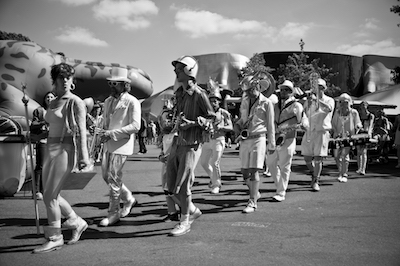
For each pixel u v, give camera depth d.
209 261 3.77
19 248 4.26
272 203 6.82
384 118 14.33
